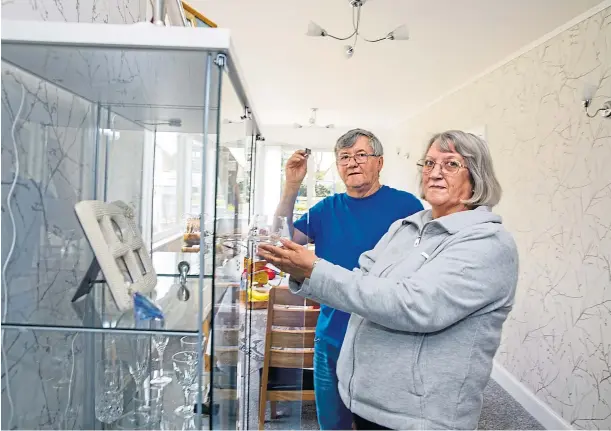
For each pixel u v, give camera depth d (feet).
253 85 16.49
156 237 4.02
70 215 3.15
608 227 8.05
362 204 6.10
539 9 8.91
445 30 10.29
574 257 8.98
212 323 2.49
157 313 2.55
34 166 2.89
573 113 9.16
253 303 5.84
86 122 3.46
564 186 9.39
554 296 9.62
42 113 2.95
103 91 3.15
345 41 11.34
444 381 3.48
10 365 2.68
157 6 3.09
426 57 12.44
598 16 8.52
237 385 3.97
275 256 3.67
